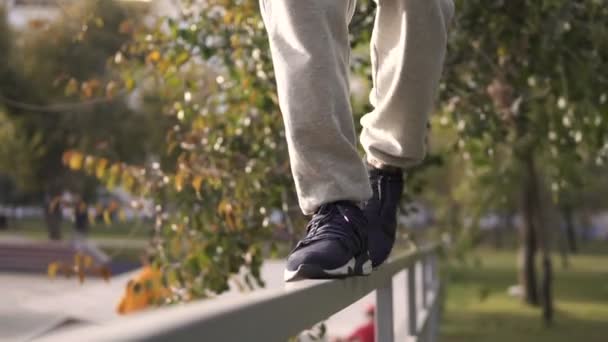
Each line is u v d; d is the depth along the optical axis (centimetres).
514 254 4528
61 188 2453
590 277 3023
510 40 426
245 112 441
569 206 2370
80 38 468
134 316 69
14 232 4116
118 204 435
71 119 2098
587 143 475
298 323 111
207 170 412
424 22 180
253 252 407
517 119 475
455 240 1150
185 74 447
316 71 165
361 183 169
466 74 490
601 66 429
